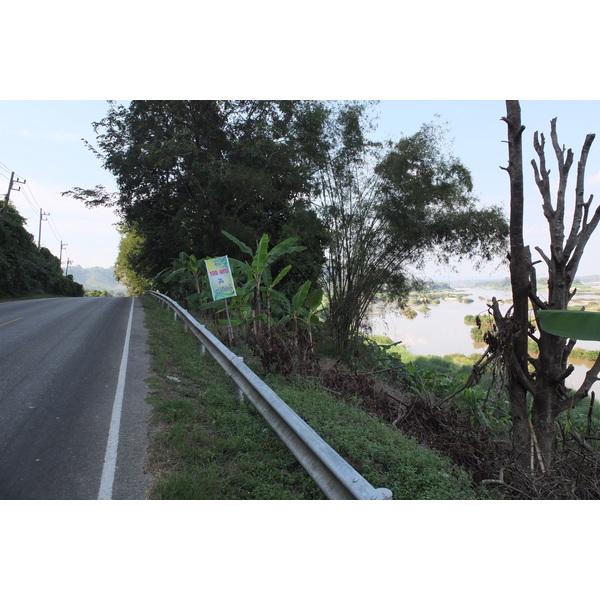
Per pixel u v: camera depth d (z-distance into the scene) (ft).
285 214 57.98
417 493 12.50
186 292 55.72
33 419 15.92
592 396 18.21
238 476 12.39
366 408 22.43
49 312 52.60
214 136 60.29
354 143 42.75
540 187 19.07
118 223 82.99
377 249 44.09
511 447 19.98
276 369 24.79
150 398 18.19
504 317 19.58
